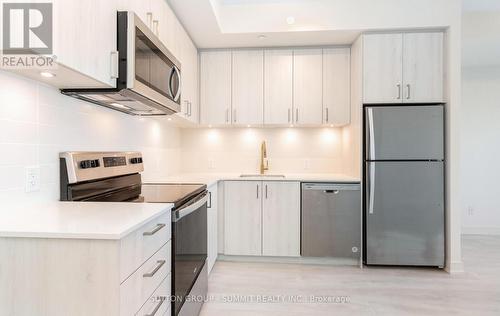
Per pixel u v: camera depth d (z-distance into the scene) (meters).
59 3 1.08
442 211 2.79
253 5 2.88
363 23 2.80
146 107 2.00
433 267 2.87
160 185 2.25
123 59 1.47
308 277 2.65
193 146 3.67
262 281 2.56
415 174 2.79
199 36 2.95
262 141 3.59
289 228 2.98
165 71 1.97
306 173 3.54
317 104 3.20
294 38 3.01
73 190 1.55
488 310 2.08
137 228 1.07
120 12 1.48
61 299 0.97
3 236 0.97
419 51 2.83
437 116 2.77
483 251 3.31
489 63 3.91
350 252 2.91
